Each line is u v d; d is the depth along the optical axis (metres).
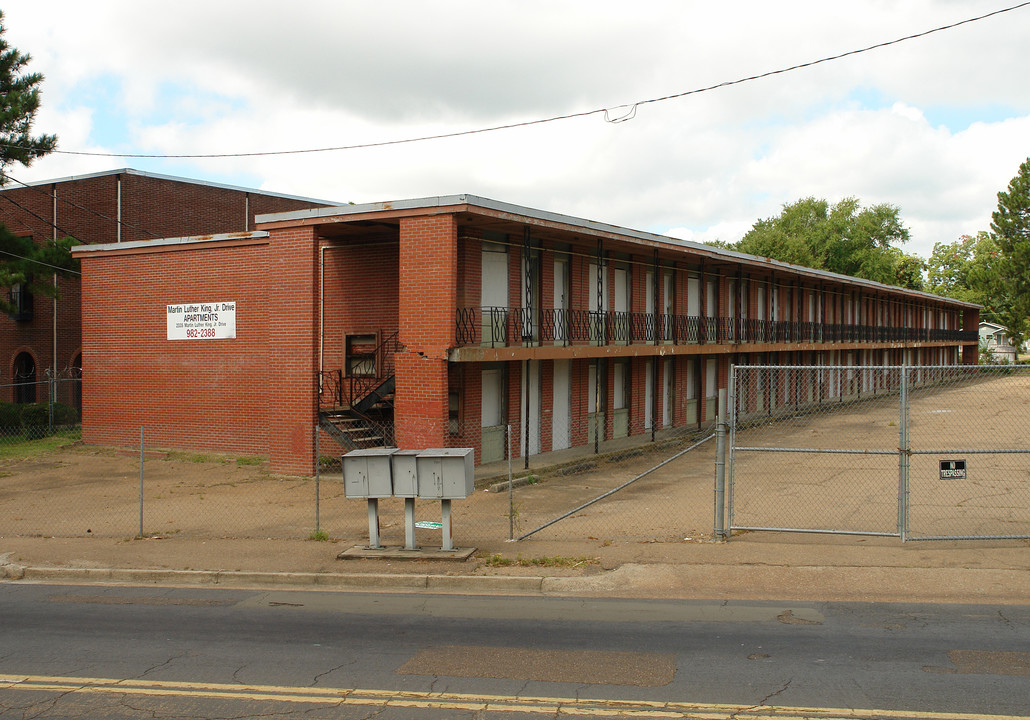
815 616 8.39
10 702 6.54
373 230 19.72
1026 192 66.44
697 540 11.58
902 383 10.97
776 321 36.03
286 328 19.17
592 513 14.57
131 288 23.52
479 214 17.30
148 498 16.59
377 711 6.20
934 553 10.55
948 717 5.89
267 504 15.88
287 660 7.44
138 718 6.17
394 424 18.16
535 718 6.00
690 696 6.36
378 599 9.55
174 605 9.49
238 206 37.75
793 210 84.88
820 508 14.73
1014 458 20.97
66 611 9.29
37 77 24.91
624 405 26.56
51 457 22.56
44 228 32.84
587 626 8.25
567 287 23.17
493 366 20.66
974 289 85.88
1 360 33.97
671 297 28.92
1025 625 7.99
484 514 14.74
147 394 23.28
